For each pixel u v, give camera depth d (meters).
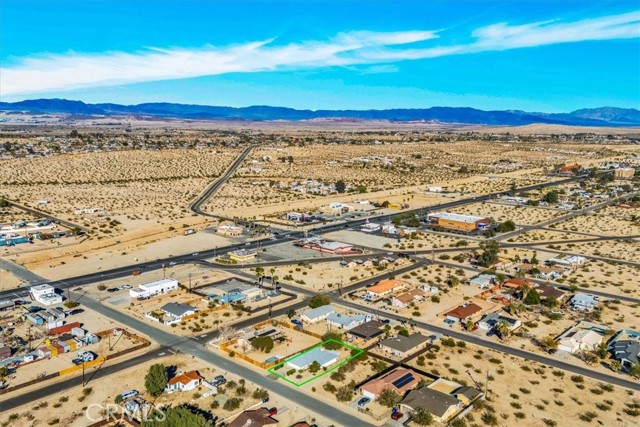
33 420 68.19
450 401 70.69
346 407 71.81
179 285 124.12
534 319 105.12
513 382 79.56
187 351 89.62
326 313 105.56
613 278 131.38
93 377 80.12
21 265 140.12
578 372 83.06
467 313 105.25
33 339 94.06
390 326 100.50
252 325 101.69
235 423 65.81
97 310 108.50
